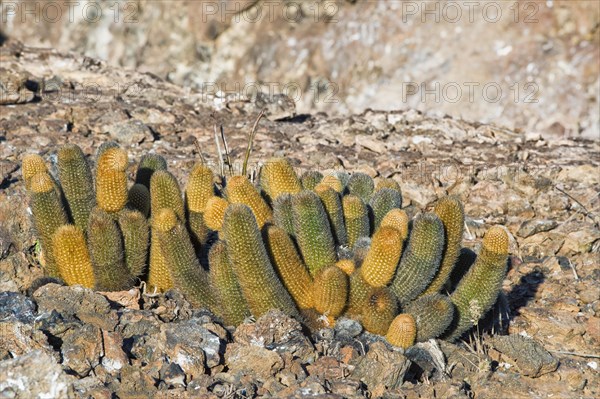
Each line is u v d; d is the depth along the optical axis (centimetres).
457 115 3108
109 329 902
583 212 1448
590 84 3103
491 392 886
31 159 1036
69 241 962
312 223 923
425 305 898
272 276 895
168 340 877
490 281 924
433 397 845
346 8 3450
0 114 1783
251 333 885
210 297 961
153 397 810
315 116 2062
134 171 1497
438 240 895
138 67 3594
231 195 972
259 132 1817
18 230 1106
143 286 1009
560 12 3222
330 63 3359
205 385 828
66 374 803
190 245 953
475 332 993
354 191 1084
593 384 945
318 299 914
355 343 904
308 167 1603
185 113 1927
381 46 3328
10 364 764
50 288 932
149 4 3656
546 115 3064
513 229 1395
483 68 3203
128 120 1780
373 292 904
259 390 830
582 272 1245
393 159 1677
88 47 3719
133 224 975
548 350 1014
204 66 3494
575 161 1755
